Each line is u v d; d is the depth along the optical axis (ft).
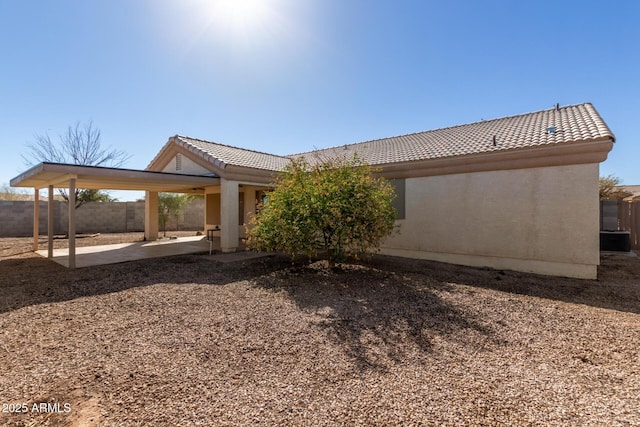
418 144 45.60
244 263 33.50
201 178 40.22
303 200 27.14
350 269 30.45
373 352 13.03
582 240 26.94
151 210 56.95
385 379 10.83
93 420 8.55
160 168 54.13
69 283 24.62
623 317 17.56
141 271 29.32
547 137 29.71
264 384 10.49
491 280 26.50
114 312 17.98
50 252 36.27
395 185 39.40
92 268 30.63
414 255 37.68
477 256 32.81
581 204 26.91
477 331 15.37
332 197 26.73
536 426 8.33
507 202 30.81
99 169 31.35
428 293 22.15
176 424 8.39
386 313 17.93
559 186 27.96
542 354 12.90
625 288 23.98
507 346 13.67
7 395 9.73
